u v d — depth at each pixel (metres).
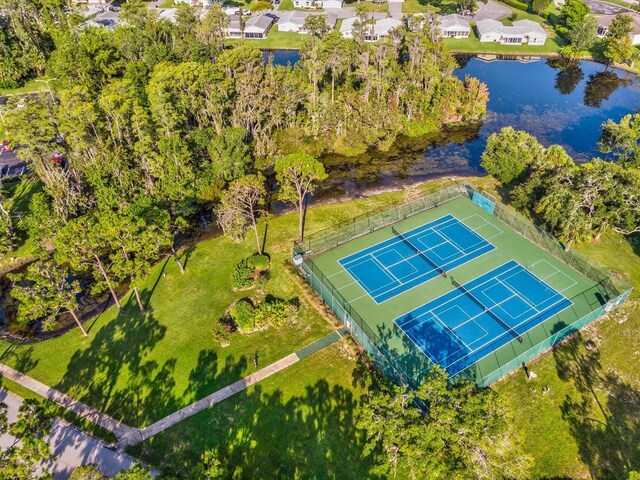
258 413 44.19
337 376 47.12
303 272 59.66
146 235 51.78
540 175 68.06
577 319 52.72
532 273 58.88
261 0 160.12
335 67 97.62
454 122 99.38
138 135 72.44
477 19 150.12
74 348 51.72
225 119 87.00
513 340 50.38
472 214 69.94
